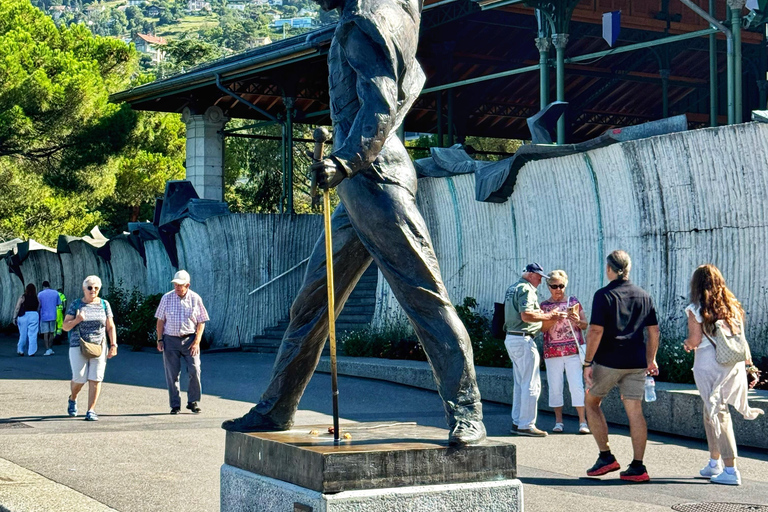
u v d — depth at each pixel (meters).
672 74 34.59
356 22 4.40
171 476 8.06
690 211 14.18
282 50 25.59
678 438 10.77
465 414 4.44
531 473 8.62
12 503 6.37
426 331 4.59
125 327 27.67
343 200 4.73
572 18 27.23
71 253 33.06
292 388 5.00
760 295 13.27
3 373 18.48
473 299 18.48
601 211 15.84
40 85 35.09
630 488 7.94
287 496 4.28
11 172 35.69
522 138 41.56
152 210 47.22
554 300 11.23
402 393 14.59
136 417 12.11
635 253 15.14
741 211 13.48
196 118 31.91
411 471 4.18
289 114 29.23
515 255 17.86
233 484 4.81
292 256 24.92
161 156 41.53
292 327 5.03
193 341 12.66
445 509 4.18
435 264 4.63
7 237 41.28
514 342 10.92
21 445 9.75
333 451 4.12
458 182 18.98
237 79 28.73
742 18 18.80
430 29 29.45
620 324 8.18
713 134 13.71
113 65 42.28
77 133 36.62
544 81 22.41
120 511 6.63
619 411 11.70
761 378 11.56
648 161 14.73
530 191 17.27
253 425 5.00
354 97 4.63
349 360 17.34
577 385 11.01
